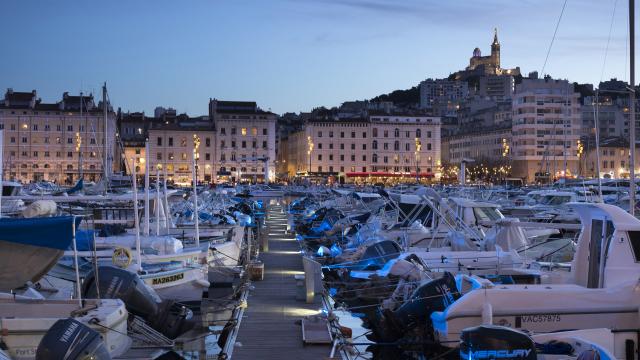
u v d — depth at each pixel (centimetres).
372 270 2628
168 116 15412
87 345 1226
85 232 2203
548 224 2383
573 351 1362
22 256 1517
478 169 15438
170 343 1717
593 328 1564
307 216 4972
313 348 1712
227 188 8869
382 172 14588
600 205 1691
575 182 7862
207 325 2033
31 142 13225
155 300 1789
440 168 15312
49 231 1477
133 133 15438
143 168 13950
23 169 13162
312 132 15025
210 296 2502
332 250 3300
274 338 1800
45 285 1992
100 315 1425
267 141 14412
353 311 2244
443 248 2595
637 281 1608
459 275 1811
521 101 14762
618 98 19738
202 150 14238
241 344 1731
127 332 1609
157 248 2381
